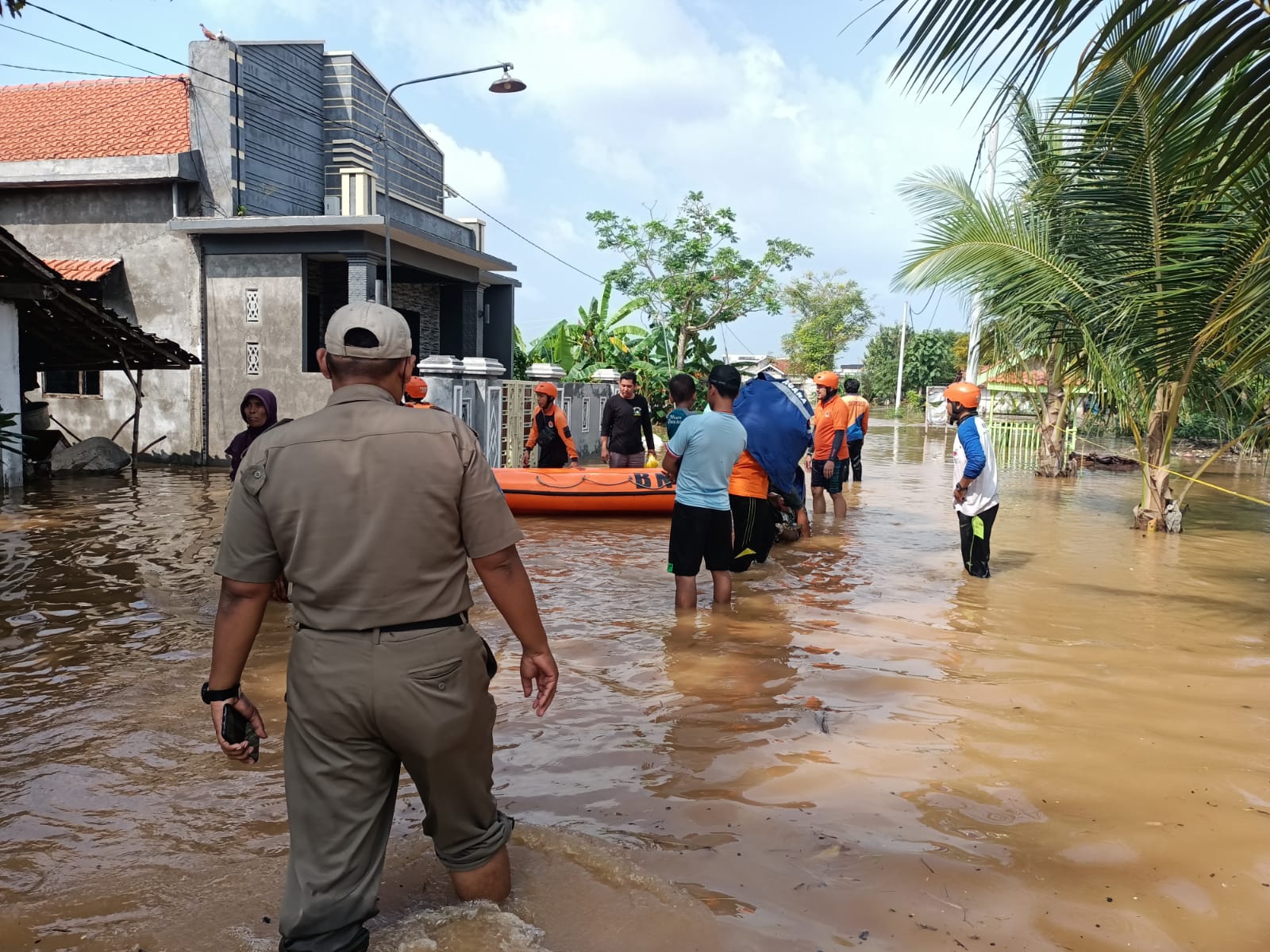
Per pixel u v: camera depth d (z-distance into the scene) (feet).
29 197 55.26
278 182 58.03
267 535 7.50
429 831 8.25
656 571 25.57
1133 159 27.45
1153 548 30.81
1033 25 10.89
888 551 29.07
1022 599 22.47
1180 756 12.52
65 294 41.60
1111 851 9.82
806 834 10.16
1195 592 23.57
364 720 7.31
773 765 12.12
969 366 46.32
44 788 11.41
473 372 44.60
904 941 8.12
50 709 14.14
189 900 8.80
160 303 54.24
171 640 17.84
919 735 13.26
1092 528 35.50
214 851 9.82
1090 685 15.65
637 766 12.05
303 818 7.41
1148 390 34.19
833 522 35.53
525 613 8.24
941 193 35.63
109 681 15.47
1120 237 30.37
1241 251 27.20
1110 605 22.00
